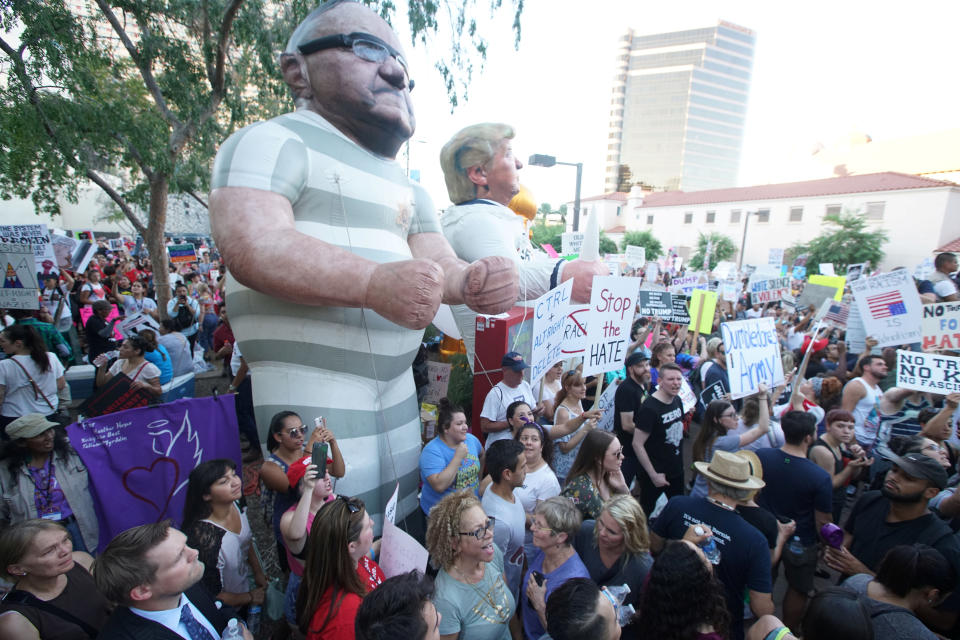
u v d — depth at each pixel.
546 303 4.01
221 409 4.01
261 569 3.48
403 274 2.76
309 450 3.14
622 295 4.50
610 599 2.23
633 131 112.69
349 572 2.45
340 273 2.83
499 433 4.88
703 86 107.88
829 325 8.65
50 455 3.62
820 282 10.26
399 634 1.88
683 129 108.62
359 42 3.35
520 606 3.40
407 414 3.91
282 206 3.01
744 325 5.05
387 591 2.01
